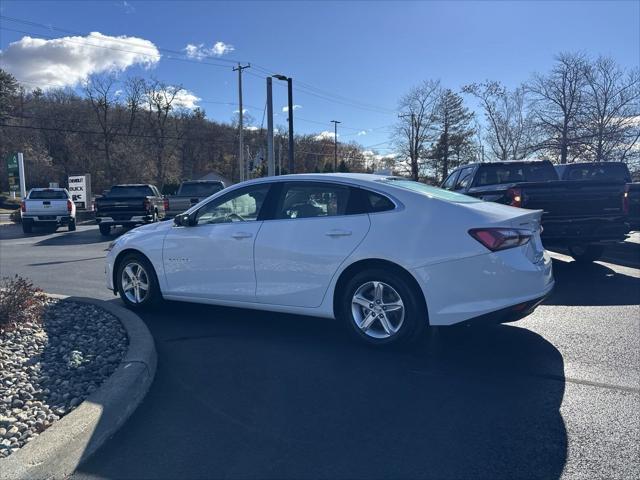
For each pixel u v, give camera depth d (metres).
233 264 5.45
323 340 5.16
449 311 4.47
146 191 19.94
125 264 6.34
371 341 4.80
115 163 62.41
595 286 7.71
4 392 3.67
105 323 5.43
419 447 3.09
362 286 4.82
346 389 3.96
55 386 3.81
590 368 4.36
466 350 4.83
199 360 4.61
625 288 7.56
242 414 3.55
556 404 3.67
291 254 5.09
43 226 22.75
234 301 5.51
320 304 5.01
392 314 4.75
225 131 86.12
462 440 3.17
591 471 2.82
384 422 3.41
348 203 4.96
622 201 8.18
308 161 93.31
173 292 5.96
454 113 66.56
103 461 2.97
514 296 4.41
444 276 4.46
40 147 64.88
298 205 5.21
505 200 8.54
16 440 2.97
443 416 3.49
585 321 5.80
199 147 84.50
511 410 3.58
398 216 4.69
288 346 4.98
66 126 68.50
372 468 2.87
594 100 30.39
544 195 8.07
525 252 4.56
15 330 5.04
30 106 69.75
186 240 5.78
